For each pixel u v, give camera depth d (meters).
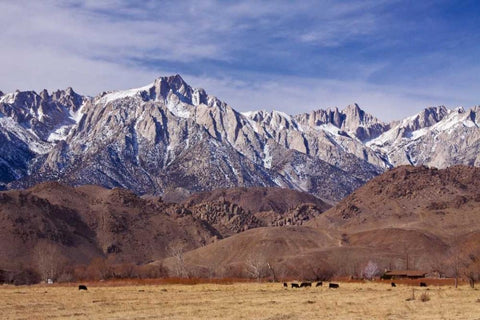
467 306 79.56
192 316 70.12
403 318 66.94
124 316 70.62
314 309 76.56
